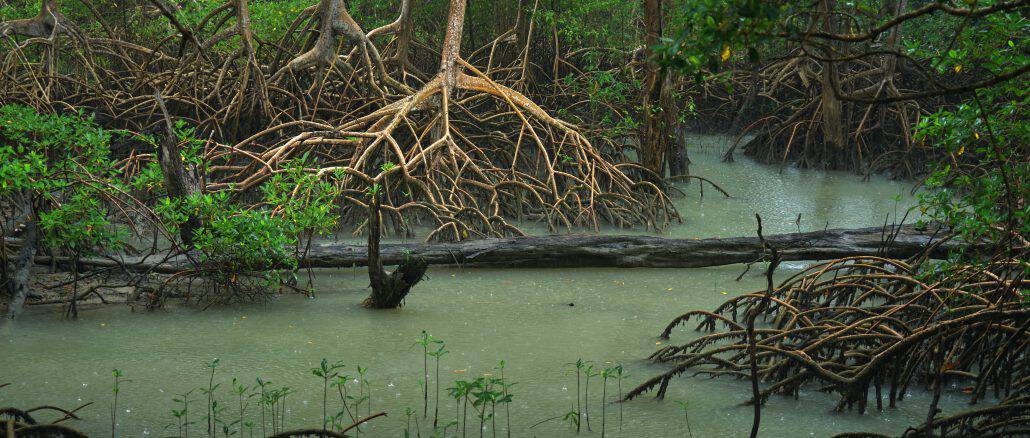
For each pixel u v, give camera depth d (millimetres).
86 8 18828
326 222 9227
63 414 5844
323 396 6238
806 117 18547
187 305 8352
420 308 8453
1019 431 5258
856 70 19203
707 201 14344
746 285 9367
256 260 8555
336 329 7762
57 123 9594
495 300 8750
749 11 3607
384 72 14945
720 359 6504
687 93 20344
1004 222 5965
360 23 18516
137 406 6020
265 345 7309
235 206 9133
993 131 5574
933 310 6867
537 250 9859
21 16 17359
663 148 14461
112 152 15320
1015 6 3859
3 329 7520
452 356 7121
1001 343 6168
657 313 8398
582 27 18328
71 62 18641
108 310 8125
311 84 15875
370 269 8141
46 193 8406
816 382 6562
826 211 13547
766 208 13805
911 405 6223
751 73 21141
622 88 16094
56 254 9102
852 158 17594
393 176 12133
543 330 7840
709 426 5832
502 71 17812
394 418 5875
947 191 5992
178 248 8641
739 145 20672
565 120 17000
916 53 5617
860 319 7137
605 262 9969
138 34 18469
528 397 6293
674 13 15234
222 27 17000
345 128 12930
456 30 13664
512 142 14625
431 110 13625
